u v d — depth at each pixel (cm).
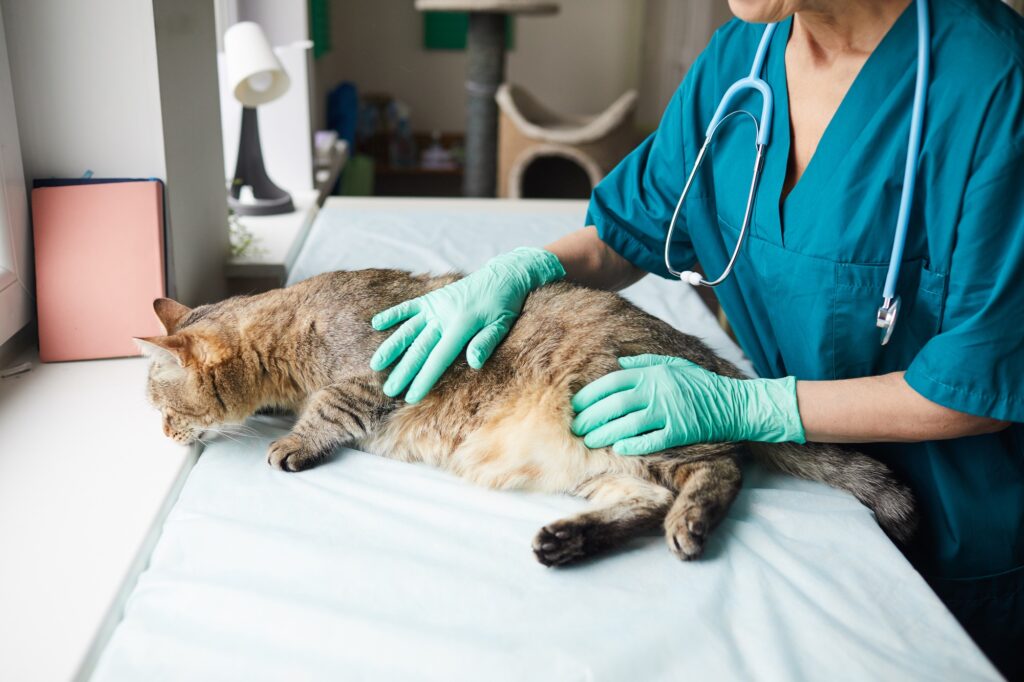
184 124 162
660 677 81
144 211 147
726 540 102
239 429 132
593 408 117
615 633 86
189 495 109
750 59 127
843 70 112
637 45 616
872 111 108
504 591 92
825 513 108
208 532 100
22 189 142
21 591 88
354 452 124
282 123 276
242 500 108
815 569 97
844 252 109
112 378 139
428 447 129
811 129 116
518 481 120
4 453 115
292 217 238
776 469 121
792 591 92
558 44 613
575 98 628
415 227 229
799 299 115
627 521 103
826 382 112
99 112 146
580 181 491
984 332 98
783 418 111
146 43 143
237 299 144
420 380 123
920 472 118
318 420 123
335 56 584
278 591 91
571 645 84
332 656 82
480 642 84
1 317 136
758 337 134
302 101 275
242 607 88
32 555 94
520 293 135
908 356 113
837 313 112
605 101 629
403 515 107
